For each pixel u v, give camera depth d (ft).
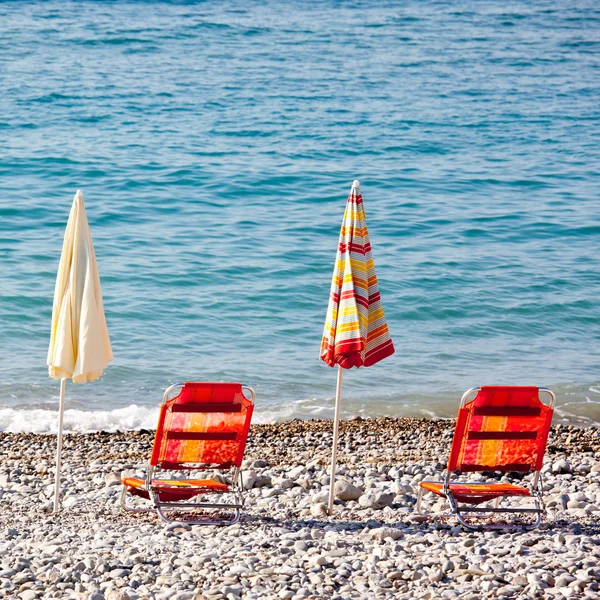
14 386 50.34
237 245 86.02
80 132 139.95
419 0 316.81
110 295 69.26
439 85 192.85
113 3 272.10
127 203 102.68
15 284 70.18
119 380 52.29
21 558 24.09
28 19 235.20
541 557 24.20
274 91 177.17
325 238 90.17
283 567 23.40
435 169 128.77
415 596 21.33
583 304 70.64
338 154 134.82
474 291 73.20
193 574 22.98
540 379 54.49
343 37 238.68
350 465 37.73
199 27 239.09
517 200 112.06
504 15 291.17
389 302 69.82
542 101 183.62
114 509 30.71
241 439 29.40
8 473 36.09
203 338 60.75
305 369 55.26
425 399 50.31
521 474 36.42
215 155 129.29
